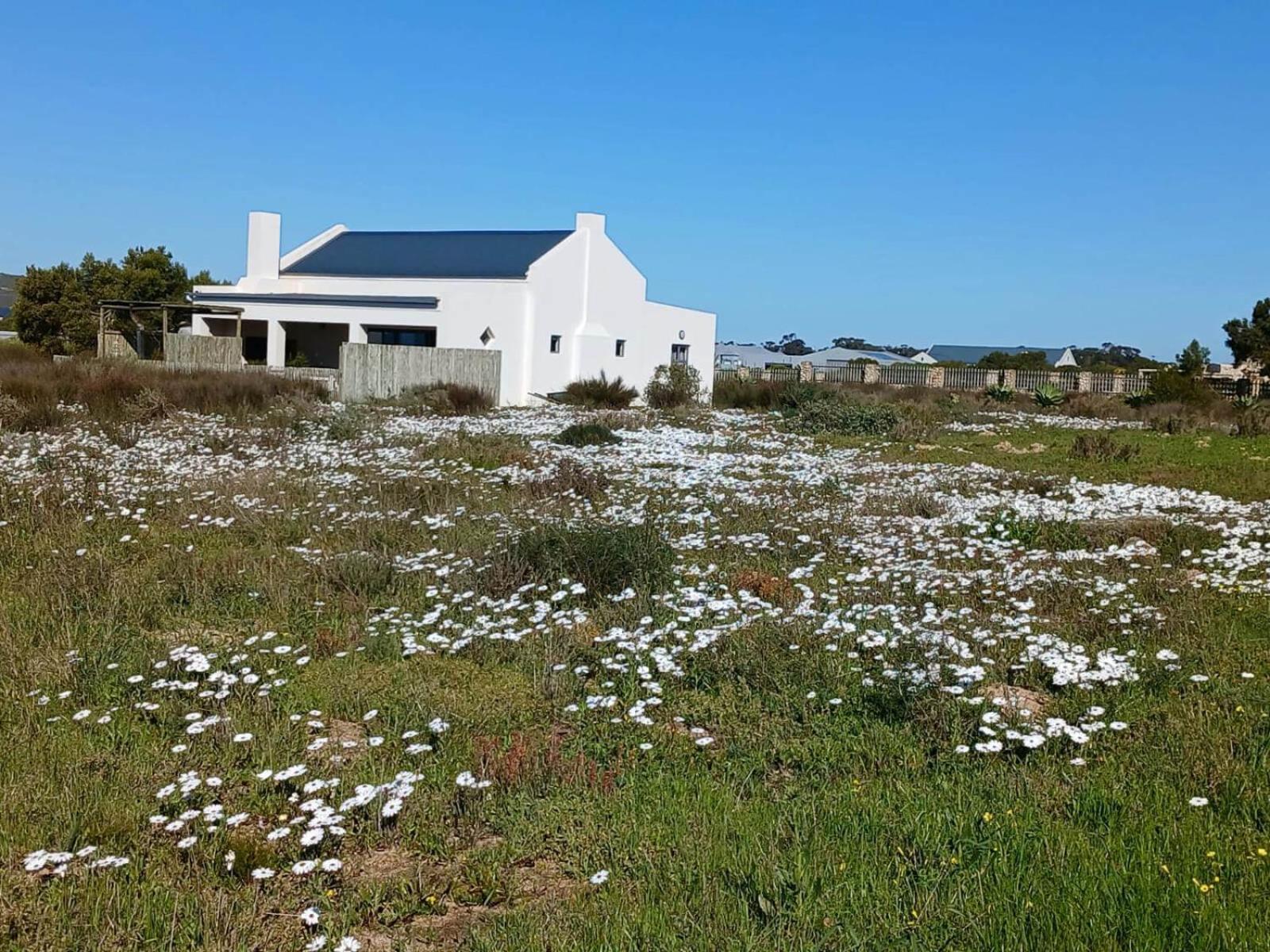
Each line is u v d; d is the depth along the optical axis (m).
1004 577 9.28
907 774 5.42
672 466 16.70
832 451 20.47
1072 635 7.78
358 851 4.68
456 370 31.84
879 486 15.06
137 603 8.10
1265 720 6.05
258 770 5.38
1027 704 6.38
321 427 20.19
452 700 6.38
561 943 3.84
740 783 5.29
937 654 6.88
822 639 7.35
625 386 38.91
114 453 15.70
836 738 5.87
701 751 5.68
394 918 4.13
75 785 5.09
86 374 24.84
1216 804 5.02
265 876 4.30
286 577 8.83
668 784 5.26
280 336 38.50
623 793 5.14
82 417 19.83
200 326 39.69
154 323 47.34
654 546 9.43
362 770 5.39
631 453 18.20
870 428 25.48
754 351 97.75
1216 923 3.88
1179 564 10.55
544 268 36.94
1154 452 22.55
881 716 6.18
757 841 4.57
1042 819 4.85
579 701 6.43
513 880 4.40
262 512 11.61
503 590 8.57
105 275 49.03
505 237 41.50
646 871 4.38
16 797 4.94
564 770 5.30
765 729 5.98
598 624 7.86
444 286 37.53
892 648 7.13
